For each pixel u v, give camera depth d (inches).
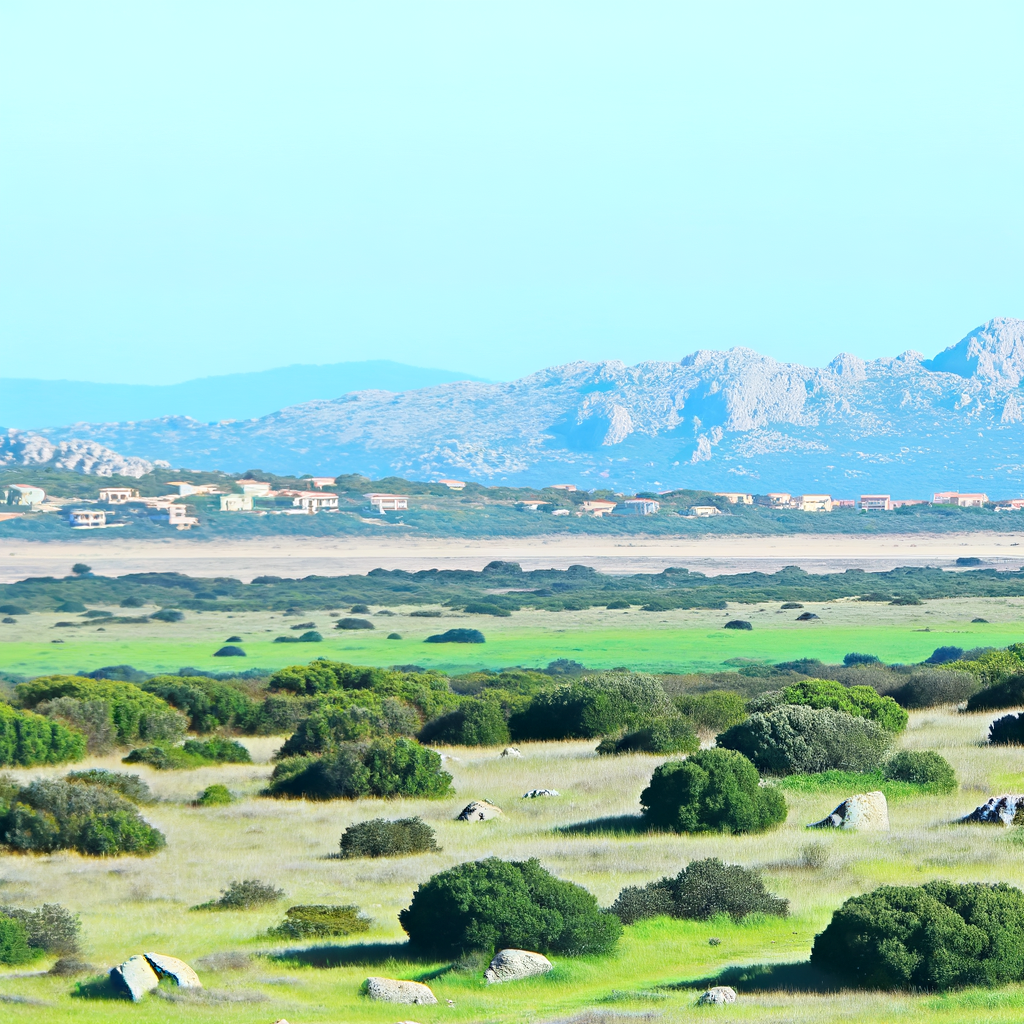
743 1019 2464.3
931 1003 2571.4
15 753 7317.9
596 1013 2571.4
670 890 3567.9
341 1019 2694.4
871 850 4222.4
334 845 5027.1
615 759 7071.9
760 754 6028.5
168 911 3919.8
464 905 3174.2
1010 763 6097.4
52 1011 2763.3
